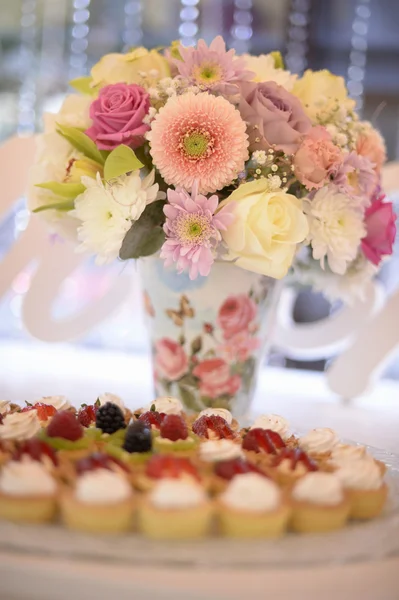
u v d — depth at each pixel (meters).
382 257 1.02
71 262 1.36
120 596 0.65
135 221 0.93
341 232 0.94
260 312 1.01
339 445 0.84
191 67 0.95
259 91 0.94
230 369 1.01
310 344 1.37
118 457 0.81
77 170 0.94
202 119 0.90
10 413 0.91
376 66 1.98
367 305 1.34
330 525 0.72
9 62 2.06
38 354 1.56
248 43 1.99
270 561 0.66
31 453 0.78
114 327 2.05
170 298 1.00
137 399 1.24
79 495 0.71
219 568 0.65
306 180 0.93
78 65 2.04
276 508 0.70
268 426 0.91
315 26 1.97
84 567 0.65
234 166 0.91
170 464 0.75
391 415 1.26
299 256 1.04
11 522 0.70
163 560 0.66
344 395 1.30
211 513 0.71
